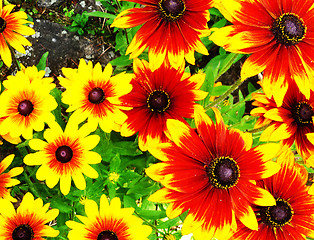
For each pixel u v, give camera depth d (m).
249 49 0.29
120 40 0.51
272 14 0.30
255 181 0.30
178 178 0.28
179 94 0.35
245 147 0.30
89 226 0.32
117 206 0.32
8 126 0.35
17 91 0.35
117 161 0.38
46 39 0.54
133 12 0.32
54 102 0.35
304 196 0.31
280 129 0.34
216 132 0.29
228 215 0.29
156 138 0.34
